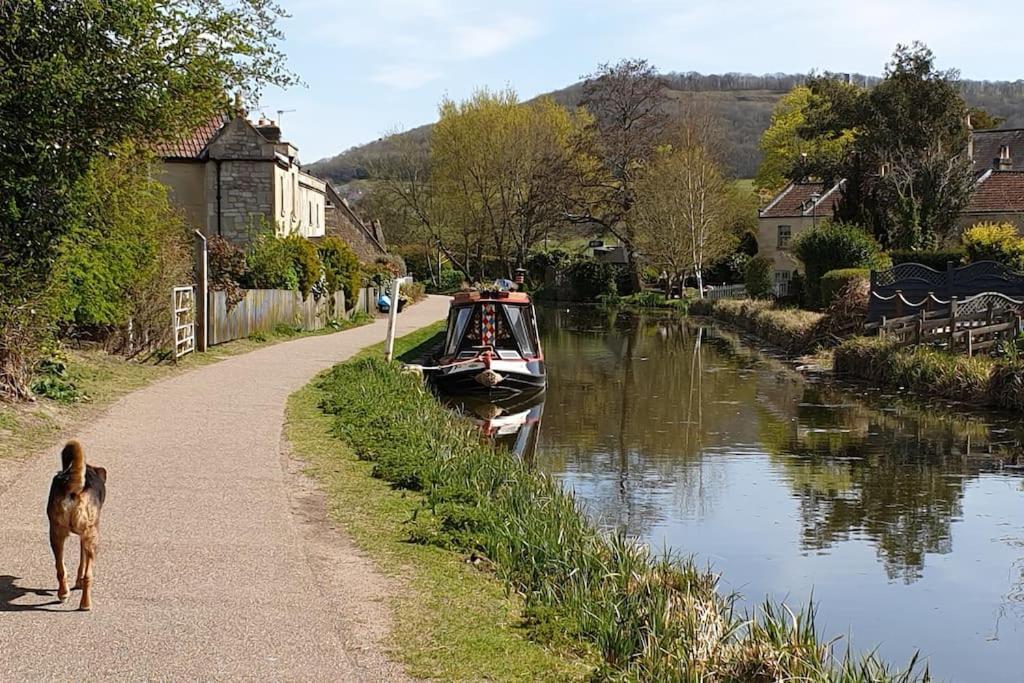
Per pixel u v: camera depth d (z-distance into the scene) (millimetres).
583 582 7684
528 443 17094
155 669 5535
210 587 7043
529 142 69875
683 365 30125
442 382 23109
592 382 25969
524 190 70125
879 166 44969
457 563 8172
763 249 64562
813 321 33844
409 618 6703
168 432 12898
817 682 6105
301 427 13758
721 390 24078
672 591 8047
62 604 6496
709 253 63312
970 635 8461
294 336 30203
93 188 14102
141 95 13211
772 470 14828
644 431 18359
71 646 5793
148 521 8711
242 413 14664
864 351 25562
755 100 148250
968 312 24156
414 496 10297
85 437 12219
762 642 6688
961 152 45594
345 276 39906
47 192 12500
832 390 23734
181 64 14578
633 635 6695
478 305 24562
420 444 12562
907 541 11156
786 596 9305
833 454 16031
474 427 18047
